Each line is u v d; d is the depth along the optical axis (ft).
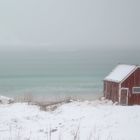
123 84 133.39
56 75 337.52
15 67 439.22
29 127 83.35
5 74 351.05
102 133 76.84
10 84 270.26
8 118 90.99
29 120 91.25
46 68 420.36
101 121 89.51
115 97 136.05
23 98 137.18
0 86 256.52
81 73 354.74
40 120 91.91
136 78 135.03
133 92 134.82
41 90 231.30
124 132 77.82
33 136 73.51
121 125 84.99
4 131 77.46
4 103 119.34
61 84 264.93
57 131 79.46
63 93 212.02
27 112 100.17
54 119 93.50
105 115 97.09
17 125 84.53
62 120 91.91
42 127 83.71
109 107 112.06
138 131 78.74
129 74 133.59
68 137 73.26
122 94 133.49
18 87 250.57
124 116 95.55
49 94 207.41
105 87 146.92
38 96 194.49
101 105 119.75
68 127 83.46
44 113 100.94
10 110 101.60
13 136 71.87
